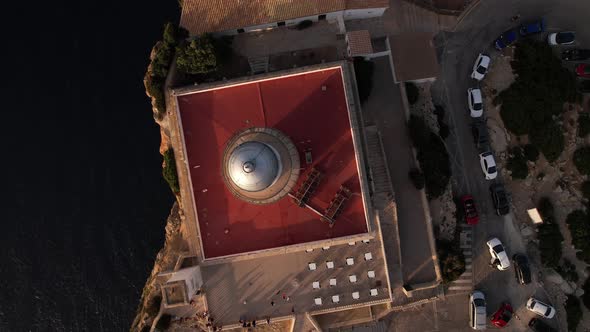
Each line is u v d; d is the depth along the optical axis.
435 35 56.78
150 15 57.97
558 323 57.00
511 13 57.22
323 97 45.38
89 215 57.56
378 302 51.69
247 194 43.38
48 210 57.41
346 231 45.03
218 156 45.78
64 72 57.97
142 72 57.94
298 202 43.81
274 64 53.75
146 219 57.72
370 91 53.44
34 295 57.34
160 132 57.66
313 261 51.97
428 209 53.56
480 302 55.53
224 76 53.41
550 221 56.88
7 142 57.50
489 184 57.03
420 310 56.66
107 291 57.59
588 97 57.00
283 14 50.84
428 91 55.47
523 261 56.22
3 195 57.16
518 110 55.91
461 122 56.81
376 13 53.91
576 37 57.78
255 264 52.12
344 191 44.47
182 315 53.00
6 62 57.75
